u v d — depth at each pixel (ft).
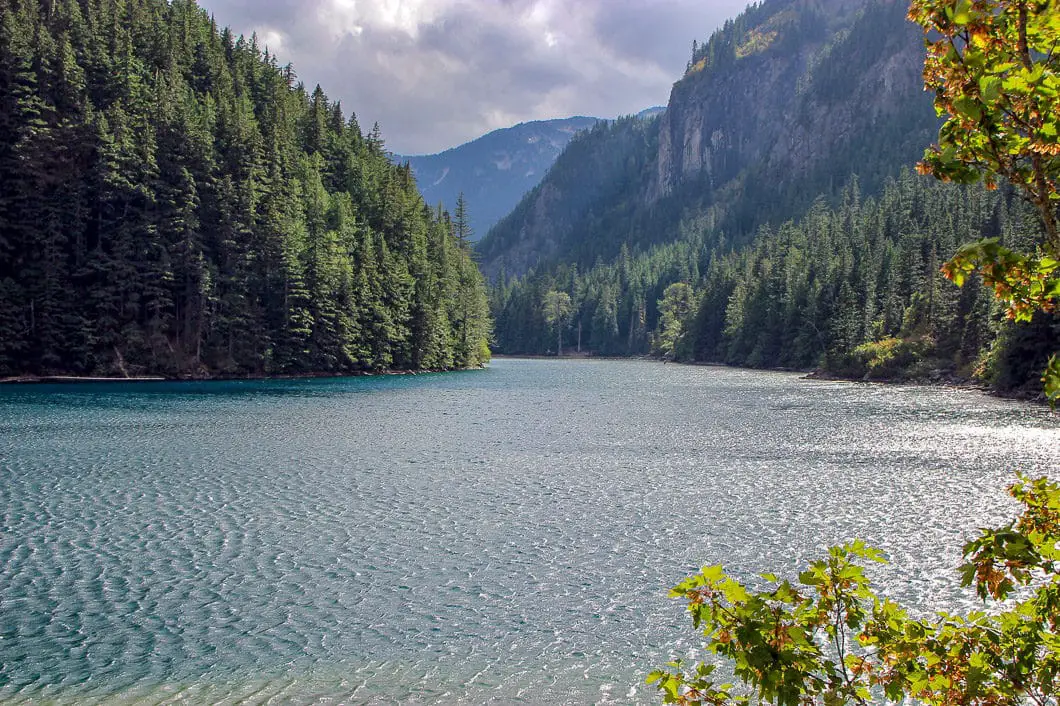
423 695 42.01
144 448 124.06
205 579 60.34
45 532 72.79
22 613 53.21
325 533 73.51
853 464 112.16
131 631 50.34
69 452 119.14
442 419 172.86
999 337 242.78
